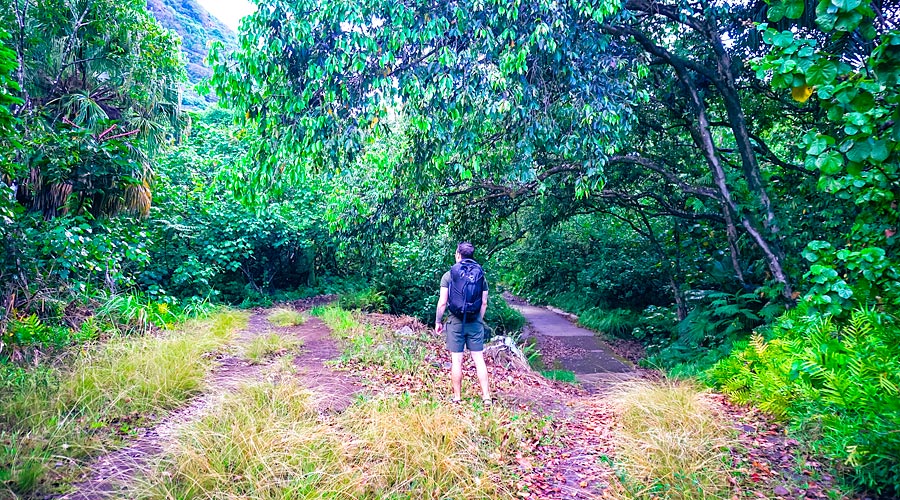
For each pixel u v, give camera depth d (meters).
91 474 2.90
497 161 7.35
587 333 14.10
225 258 11.25
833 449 3.21
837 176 4.19
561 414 4.68
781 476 3.16
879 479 2.91
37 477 2.75
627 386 5.25
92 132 7.33
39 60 8.21
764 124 9.85
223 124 18.31
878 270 4.10
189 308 8.74
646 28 8.63
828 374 3.78
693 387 5.34
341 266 15.12
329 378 5.11
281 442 3.14
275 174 6.97
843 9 2.56
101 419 3.63
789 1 2.80
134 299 6.85
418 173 8.33
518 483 3.12
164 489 2.65
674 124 9.65
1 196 5.08
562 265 18.89
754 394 4.61
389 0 5.87
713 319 9.22
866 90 2.68
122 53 9.14
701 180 9.25
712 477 3.07
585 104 6.29
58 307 5.73
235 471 2.88
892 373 3.43
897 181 3.96
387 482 2.89
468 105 6.21
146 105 9.52
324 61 6.09
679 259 12.33
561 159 8.23
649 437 3.61
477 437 3.61
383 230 9.54
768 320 7.14
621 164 9.64
